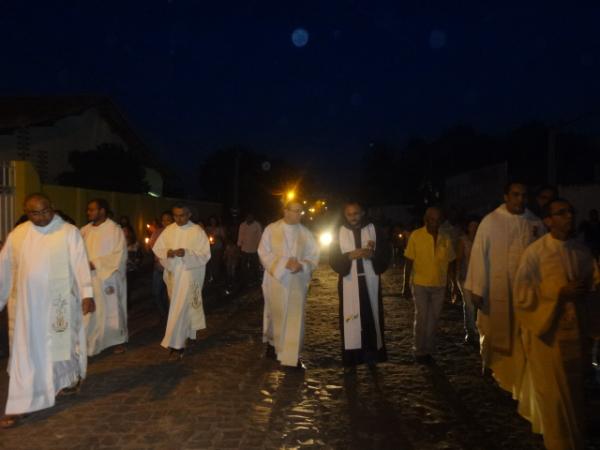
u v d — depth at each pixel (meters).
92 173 21.33
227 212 46.50
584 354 5.16
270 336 8.27
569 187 23.19
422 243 8.02
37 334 6.16
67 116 23.08
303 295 7.79
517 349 5.73
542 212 7.00
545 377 5.14
